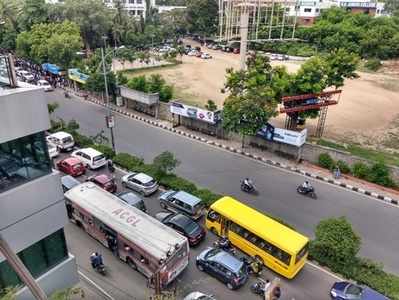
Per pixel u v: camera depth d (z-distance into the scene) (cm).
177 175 2836
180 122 3928
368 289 1623
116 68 6500
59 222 1388
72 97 4947
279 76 3256
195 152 3288
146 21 9538
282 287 1745
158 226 1830
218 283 1775
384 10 11050
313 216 2331
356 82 5850
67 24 5962
